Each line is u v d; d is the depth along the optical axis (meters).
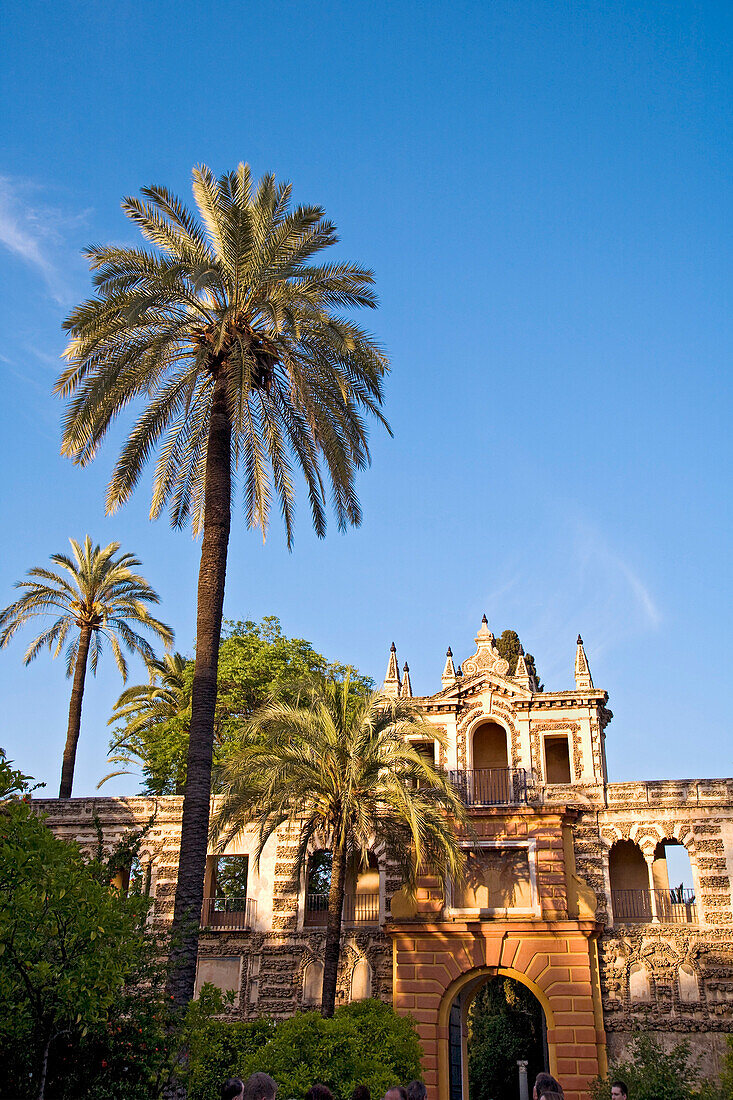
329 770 34.00
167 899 40.88
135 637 51.31
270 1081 12.50
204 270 26.91
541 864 37.47
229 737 52.09
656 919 38.06
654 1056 30.88
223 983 39.50
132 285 27.73
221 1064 26.92
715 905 37.31
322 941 39.47
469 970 36.44
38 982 15.23
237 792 33.94
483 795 40.97
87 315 27.19
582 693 42.09
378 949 38.88
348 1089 25.53
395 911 38.19
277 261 28.53
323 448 29.20
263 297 28.45
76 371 28.64
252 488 29.94
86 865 19.42
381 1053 28.91
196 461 29.75
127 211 28.78
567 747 43.47
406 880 36.16
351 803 33.00
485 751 43.78
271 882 40.84
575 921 36.03
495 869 38.44
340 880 32.84
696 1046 35.38
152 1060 17.27
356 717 34.03
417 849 33.69
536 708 42.50
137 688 54.38
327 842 40.59
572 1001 35.25
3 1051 15.73
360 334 29.11
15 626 48.97
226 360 28.25
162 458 29.39
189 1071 21.31
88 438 27.83
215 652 26.20
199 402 29.50
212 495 27.34
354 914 40.81
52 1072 16.70
